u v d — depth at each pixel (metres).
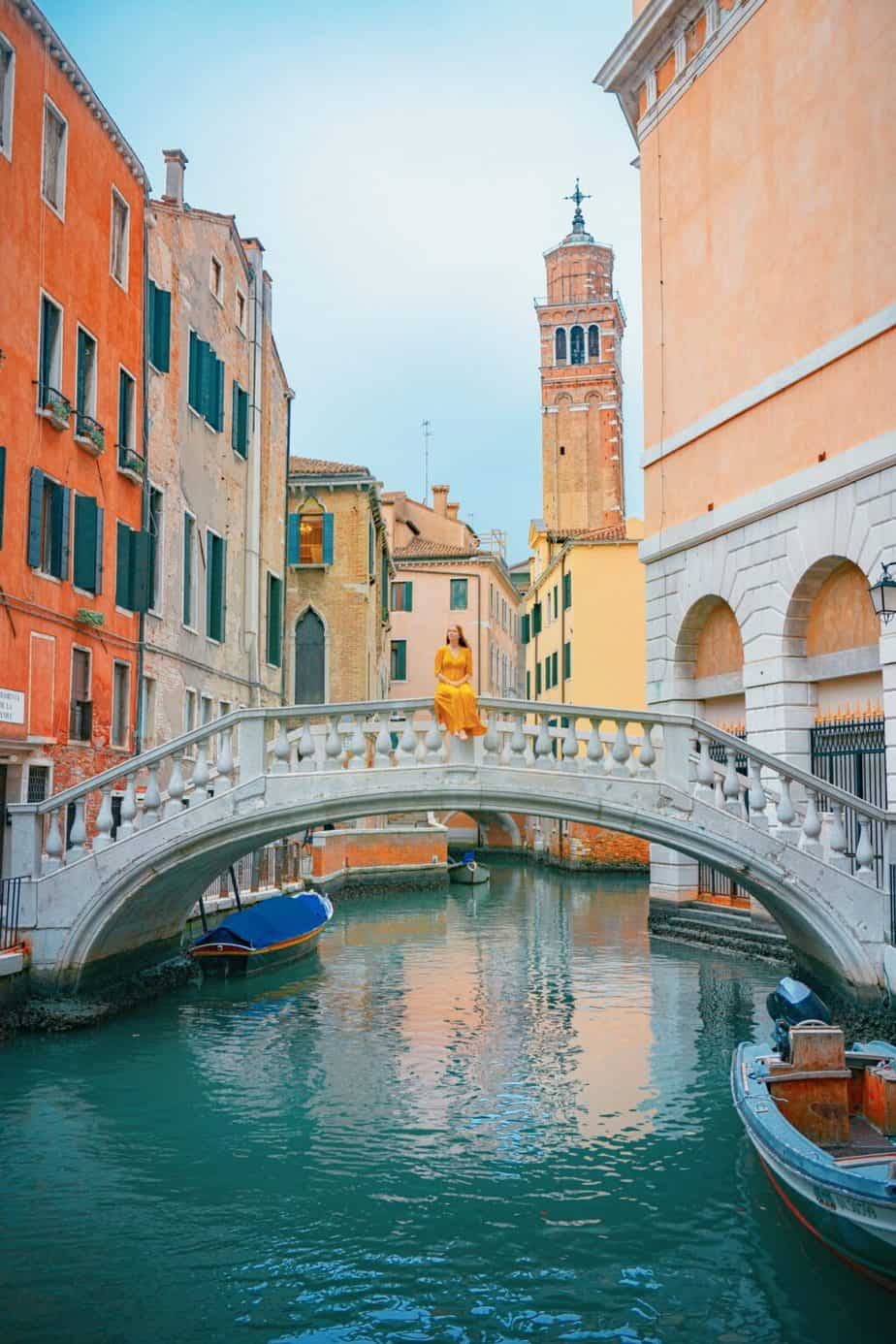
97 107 19.41
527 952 23.16
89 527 18.72
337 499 37.78
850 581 17.44
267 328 30.42
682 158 22.12
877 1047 10.28
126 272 21.00
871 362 16.44
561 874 45.53
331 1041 14.77
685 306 21.92
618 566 43.62
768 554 18.92
